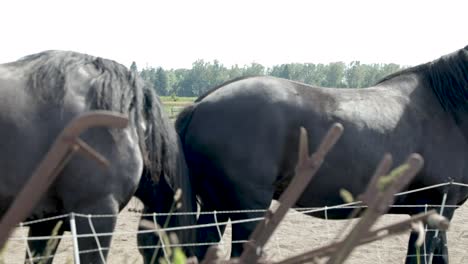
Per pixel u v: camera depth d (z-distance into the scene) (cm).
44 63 403
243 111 514
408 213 603
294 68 9006
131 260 629
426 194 592
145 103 444
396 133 560
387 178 91
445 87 599
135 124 422
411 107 583
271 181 516
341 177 533
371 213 90
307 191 534
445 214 600
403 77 608
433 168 584
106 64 422
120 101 412
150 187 459
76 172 390
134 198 534
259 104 514
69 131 82
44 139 385
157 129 446
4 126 378
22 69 401
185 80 9119
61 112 389
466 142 605
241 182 513
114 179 400
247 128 511
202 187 539
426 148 580
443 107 599
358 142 535
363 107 552
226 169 515
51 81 395
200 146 522
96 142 394
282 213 99
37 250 425
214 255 101
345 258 92
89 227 396
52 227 418
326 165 527
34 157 383
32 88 391
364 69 8688
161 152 450
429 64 614
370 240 100
